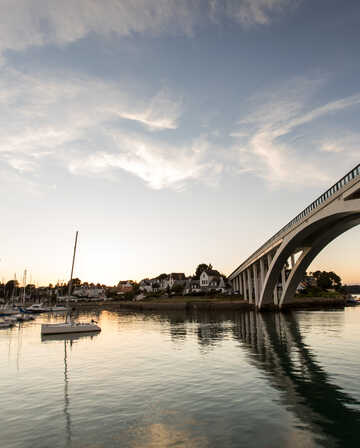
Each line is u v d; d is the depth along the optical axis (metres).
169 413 12.24
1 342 33.44
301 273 55.38
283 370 18.27
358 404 12.73
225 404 13.02
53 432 10.84
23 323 58.88
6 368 21.02
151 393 14.74
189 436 10.26
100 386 16.17
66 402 13.87
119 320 60.66
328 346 25.84
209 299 92.00
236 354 23.16
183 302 85.12
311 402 13.04
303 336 31.47
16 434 10.74
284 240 46.66
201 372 18.28
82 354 25.69
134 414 12.23
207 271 135.88
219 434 10.34
